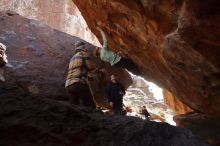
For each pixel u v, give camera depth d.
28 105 4.70
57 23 15.50
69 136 4.44
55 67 8.55
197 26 3.87
